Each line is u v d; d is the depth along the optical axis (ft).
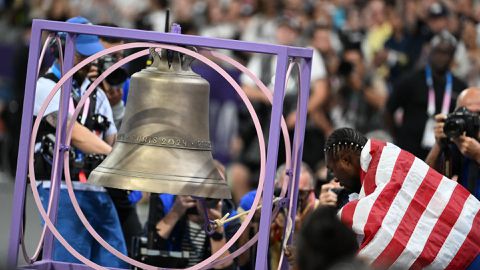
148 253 53.93
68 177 44.24
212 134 100.73
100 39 53.67
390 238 41.42
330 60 98.22
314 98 93.20
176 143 40.52
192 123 40.91
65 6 118.73
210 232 45.21
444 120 49.34
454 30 104.12
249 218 39.52
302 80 42.50
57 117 46.65
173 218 54.19
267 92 39.91
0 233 76.33
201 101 41.14
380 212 41.68
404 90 78.43
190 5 124.06
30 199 86.53
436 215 42.01
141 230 55.77
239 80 99.40
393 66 101.55
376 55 104.01
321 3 118.62
